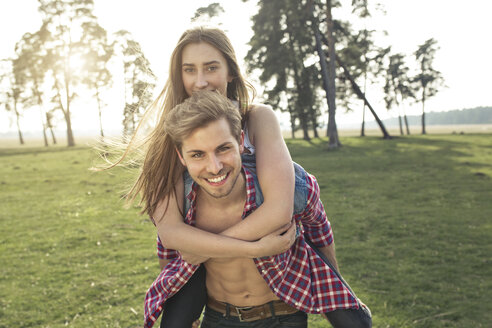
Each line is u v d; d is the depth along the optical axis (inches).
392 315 194.1
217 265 73.9
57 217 435.8
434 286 226.2
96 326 191.6
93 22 2022.6
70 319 200.5
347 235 331.3
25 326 195.0
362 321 71.5
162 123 72.5
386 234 332.8
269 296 75.0
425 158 880.3
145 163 71.0
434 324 183.9
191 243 64.1
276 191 62.9
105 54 2047.2
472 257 269.7
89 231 370.9
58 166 942.4
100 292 231.3
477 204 434.9
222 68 71.9
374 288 226.5
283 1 1368.1
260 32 1486.2
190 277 75.5
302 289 71.7
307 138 1674.5
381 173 684.7
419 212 405.7
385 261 269.3
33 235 364.2
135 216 428.5
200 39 70.3
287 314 74.9
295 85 1563.7
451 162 799.7
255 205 65.9
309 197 70.2
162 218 68.6
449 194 494.3
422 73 2367.1
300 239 75.3
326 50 1485.0
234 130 58.7
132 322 195.5
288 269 72.9
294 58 1475.1
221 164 57.9
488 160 828.6
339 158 920.3
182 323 72.1
